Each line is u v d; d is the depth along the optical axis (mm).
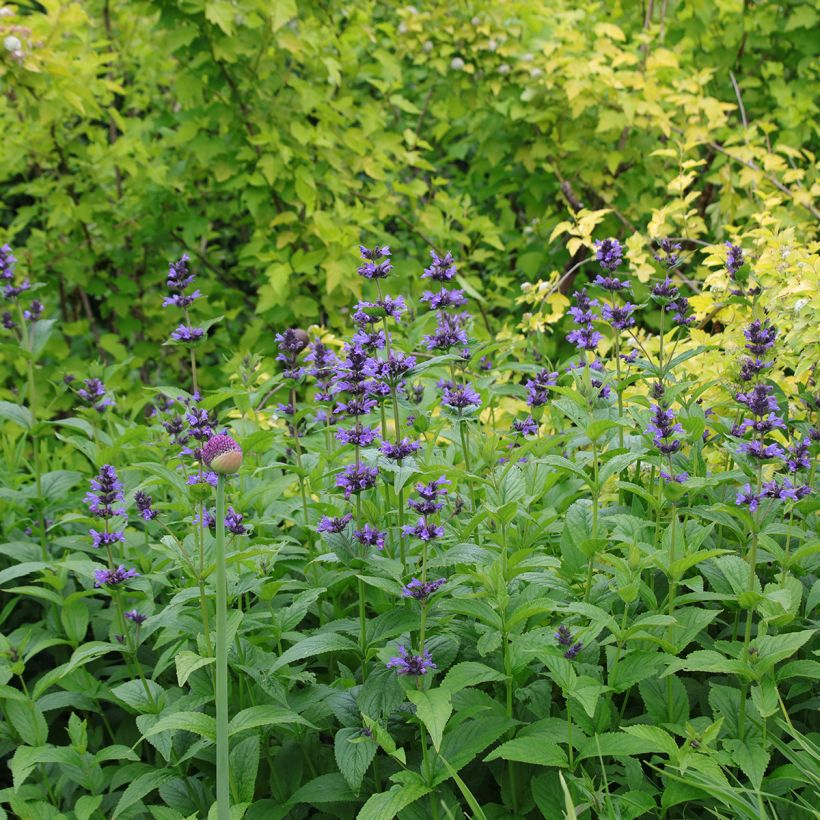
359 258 3904
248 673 2188
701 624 2166
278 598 2434
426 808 2145
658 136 4254
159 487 2666
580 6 4840
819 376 2438
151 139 4969
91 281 4527
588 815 2109
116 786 2240
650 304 4047
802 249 2592
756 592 2074
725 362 2502
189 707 2180
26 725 2299
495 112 4461
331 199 4168
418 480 2355
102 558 2531
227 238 5574
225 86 4094
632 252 2900
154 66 4602
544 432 2754
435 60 4312
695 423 2354
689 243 3969
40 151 4293
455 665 2172
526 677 2219
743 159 3533
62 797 2336
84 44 4090
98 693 2365
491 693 2271
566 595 2254
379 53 4211
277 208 4137
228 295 4652
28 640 2408
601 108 4082
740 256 2539
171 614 2279
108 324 5449
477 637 2236
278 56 3939
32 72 3406
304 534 2492
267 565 2307
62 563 2320
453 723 2141
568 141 4211
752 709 2168
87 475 3143
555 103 4285
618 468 2189
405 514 2340
